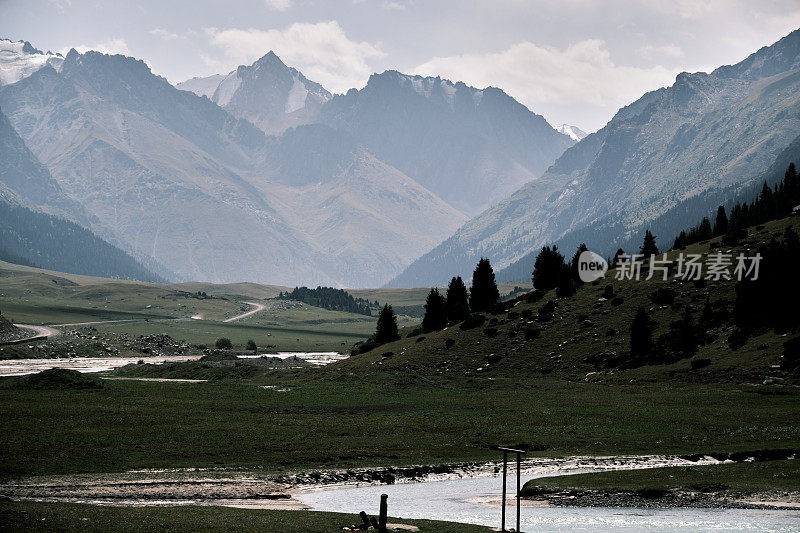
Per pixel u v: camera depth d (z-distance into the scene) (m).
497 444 88.81
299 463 75.88
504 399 127.56
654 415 102.56
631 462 77.38
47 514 46.81
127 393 140.38
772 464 70.25
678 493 62.34
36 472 66.38
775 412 99.75
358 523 49.06
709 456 78.25
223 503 59.03
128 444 81.44
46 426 91.38
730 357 138.38
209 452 78.94
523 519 55.88
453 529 48.06
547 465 77.44
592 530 52.22
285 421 102.75
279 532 45.53
